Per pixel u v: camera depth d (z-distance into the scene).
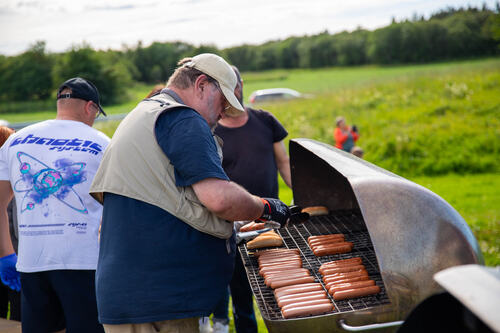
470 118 15.23
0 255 2.78
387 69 37.84
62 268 2.41
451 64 32.53
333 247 2.52
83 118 2.68
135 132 1.80
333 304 1.94
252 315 3.15
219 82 1.95
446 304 1.33
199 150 1.71
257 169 3.16
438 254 1.76
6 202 2.69
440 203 1.84
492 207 7.79
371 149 13.96
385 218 1.78
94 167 2.51
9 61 48.06
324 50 49.44
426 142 13.71
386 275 1.74
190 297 1.82
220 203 1.73
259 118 3.24
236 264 3.03
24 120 38.41
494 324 0.96
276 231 2.96
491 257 4.98
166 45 56.88
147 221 1.77
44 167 2.45
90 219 2.48
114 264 1.78
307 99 22.28
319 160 2.89
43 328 2.55
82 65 44.75
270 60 56.38
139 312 1.77
